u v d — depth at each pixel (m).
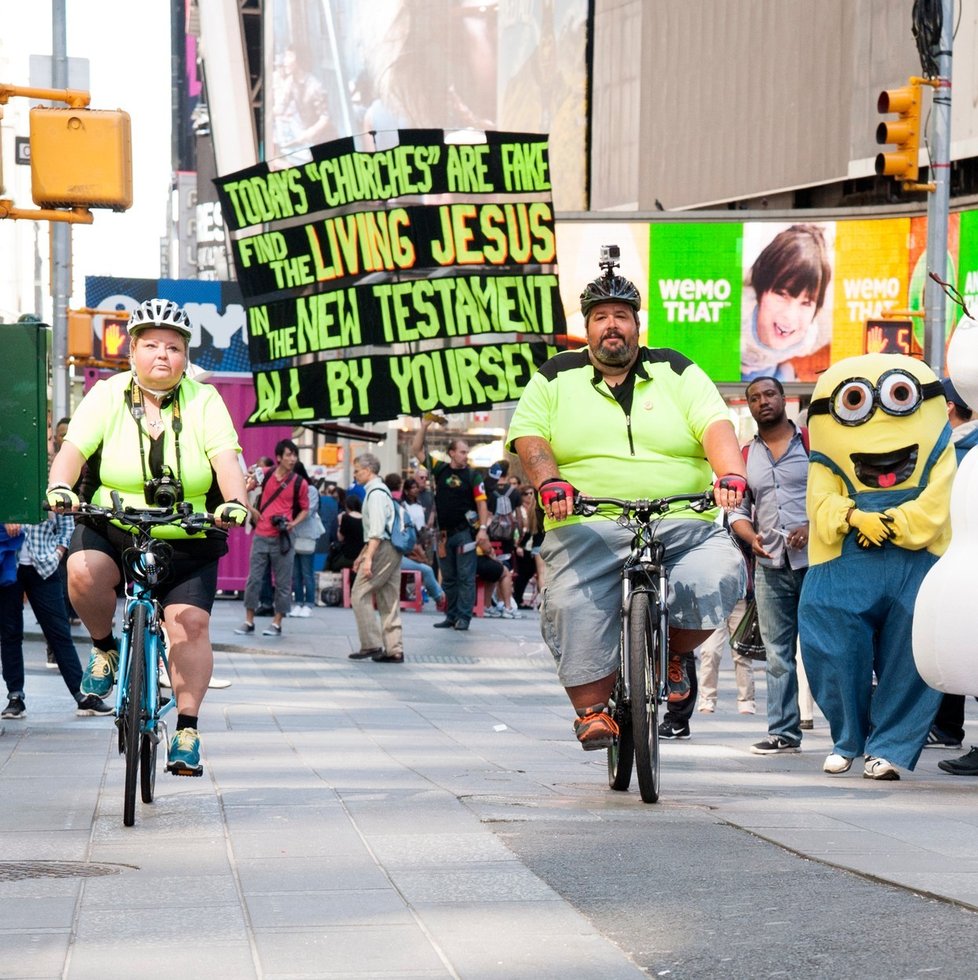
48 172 20.17
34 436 16.92
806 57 71.88
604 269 13.05
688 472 13.06
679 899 8.57
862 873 9.17
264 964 7.31
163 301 12.52
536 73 96.69
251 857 9.98
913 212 54.19
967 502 14.27
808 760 16.34
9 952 7.59
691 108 81.31
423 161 37.81
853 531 14.91
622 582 12.71
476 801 12.45
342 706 22.28
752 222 56.19
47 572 19.84
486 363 38.25
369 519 29.62
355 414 38.31
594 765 15.65
